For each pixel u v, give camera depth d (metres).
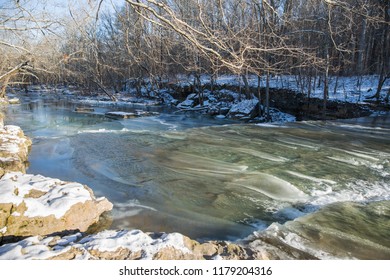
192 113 24.77
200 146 11.96
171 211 6.47
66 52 12.97
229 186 7.81
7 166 8.49
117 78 34.75
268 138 13.27
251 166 9.36
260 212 6.41
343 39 21.73
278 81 26.62
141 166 9.53
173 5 5.57
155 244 3.97
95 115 22.58
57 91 43.59
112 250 3.79
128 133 15.06
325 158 10.04
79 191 5.87
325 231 5.25
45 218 4.91
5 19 8.53
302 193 7.29
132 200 7.03
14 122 18.97
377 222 5.57
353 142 12.28
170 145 12.25
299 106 22.47
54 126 17.58
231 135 14.08
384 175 8.42
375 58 27.31
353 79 25.28
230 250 4.26
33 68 13.86
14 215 4.73
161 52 7.82
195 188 7.72
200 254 4.05
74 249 3.74
